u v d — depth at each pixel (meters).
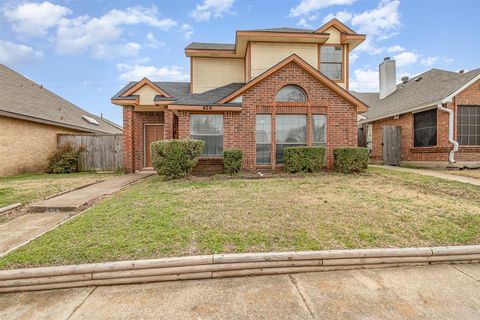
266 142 9.84
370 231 3.53
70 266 2.63
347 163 9.09
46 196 6.25
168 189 6.51
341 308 2.20
